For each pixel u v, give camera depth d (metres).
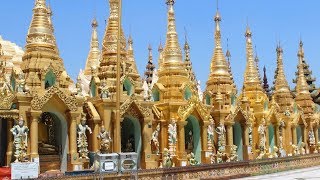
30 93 40.06
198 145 55.84
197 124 56.00
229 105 62.06
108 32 50.62
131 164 33.47
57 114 42.50
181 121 52.66
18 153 37.84
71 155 42.03
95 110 46.25
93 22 68.25
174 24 57.81
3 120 41.66
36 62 43.25
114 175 33.28
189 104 54.06
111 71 48.44
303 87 88.81
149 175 39.84
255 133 68.00
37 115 40.09
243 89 68.62
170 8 58.31
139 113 48.47
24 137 38.34
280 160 65.31
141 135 48.81
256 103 69.19
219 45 65.06
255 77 71.56
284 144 74.94
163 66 56.38
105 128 45.41
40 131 43.19
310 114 86.25
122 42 50.84
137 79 51.28
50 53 44.34
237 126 64.25
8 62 55.16
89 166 43.59
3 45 56.88
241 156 63.50
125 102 46.88
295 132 78.88
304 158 73.62
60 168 42.72
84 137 43.22
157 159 50.38
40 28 44.84
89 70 65.62
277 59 83.81
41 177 32.34
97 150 45.03
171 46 56.75
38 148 42.06
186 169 44.75
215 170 49.75
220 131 58.53
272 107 70.75
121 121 46.81
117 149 36.97
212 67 64.44
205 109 55.84
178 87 54.50
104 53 50.06
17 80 40.19
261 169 59.41
